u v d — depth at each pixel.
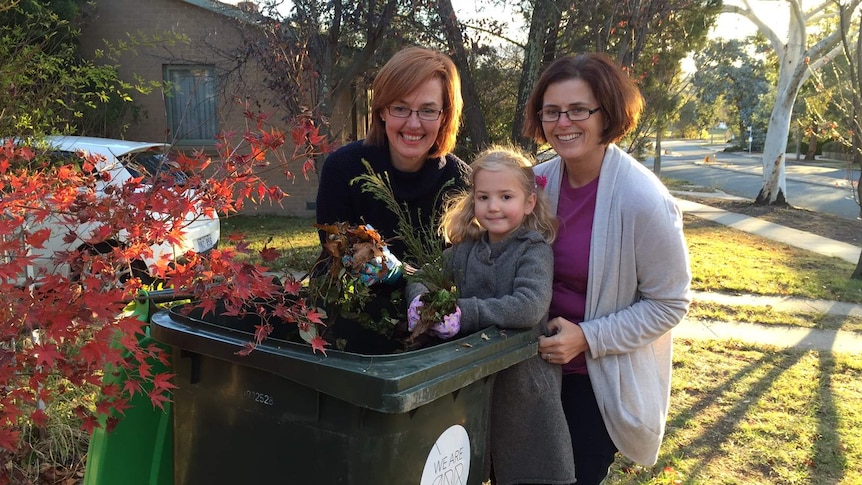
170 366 1.81
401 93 2.02
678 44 7.93
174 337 1.67
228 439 1.65
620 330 1.89
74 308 1.58
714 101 33.19
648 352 2.04
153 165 5.43
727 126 63.06
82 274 1.70
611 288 1.94
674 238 1.86
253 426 1.59
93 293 1.57
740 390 4.41
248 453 1.61
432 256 1.98
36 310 1.56
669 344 2.12
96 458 1.95
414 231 2.27
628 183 1.91
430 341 1.81
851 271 8.38
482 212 1.93
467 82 8.74
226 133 1.89
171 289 2.05
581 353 2.04
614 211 1.91
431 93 2.05
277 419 1.54
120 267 1.91
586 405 2.06
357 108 12.30
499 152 1.99
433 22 8.60
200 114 11.56
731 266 8.47
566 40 7.95
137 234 1.75
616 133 1.92
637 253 1.90
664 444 3.63
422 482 1.56
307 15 7.95
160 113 11.63
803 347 5.36
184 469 1.76
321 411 1.47
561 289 2.04
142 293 2.02
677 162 39.78
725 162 38.94
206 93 11.61
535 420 1.88
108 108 10.50
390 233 2.28
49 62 4.66
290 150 9.89
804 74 15.48
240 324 2.03
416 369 1.38
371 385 1.32
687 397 4.29
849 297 6.96
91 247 1.89
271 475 1.57
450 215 2.10
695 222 13.20
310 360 1.42
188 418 1.74
